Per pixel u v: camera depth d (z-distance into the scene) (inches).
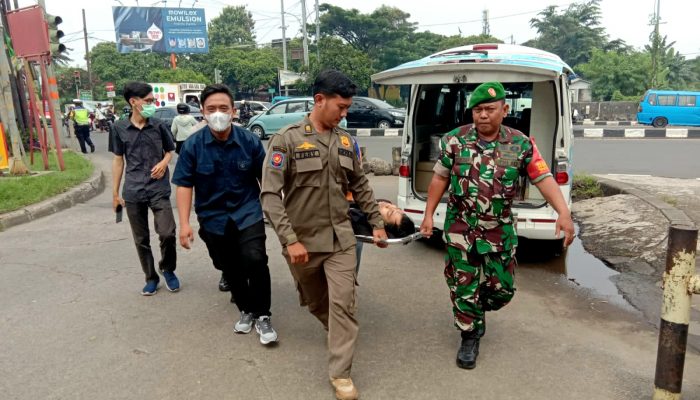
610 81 1562.5
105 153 636.1
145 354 133.3
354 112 815.7
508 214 118.3
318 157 111.2
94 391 117.0
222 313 157.8
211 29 2429.9
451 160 119.0
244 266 133.7
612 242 220.1
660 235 212.7
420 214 211.6
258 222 134.6
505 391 114.8
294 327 147.6
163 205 168.2
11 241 239.5
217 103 126.8
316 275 119.2
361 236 124.5
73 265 203.9
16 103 545.6
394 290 175.2
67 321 153.3
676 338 100.3
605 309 158.6
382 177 404.8
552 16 2063.2
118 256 215.2
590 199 295.4
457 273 122.0
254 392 115.6
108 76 2000.5
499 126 116.0
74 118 627.5
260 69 1796.3
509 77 173.3
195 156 132.2
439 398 112.6
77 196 327.9
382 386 117.3
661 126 951.0
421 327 147.2
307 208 113.2
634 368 123.9
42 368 127.1
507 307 159.9
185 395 114.9
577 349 133.5
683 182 345.7
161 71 1673.2
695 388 113.9
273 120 721.6
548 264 201.8
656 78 1521.9
